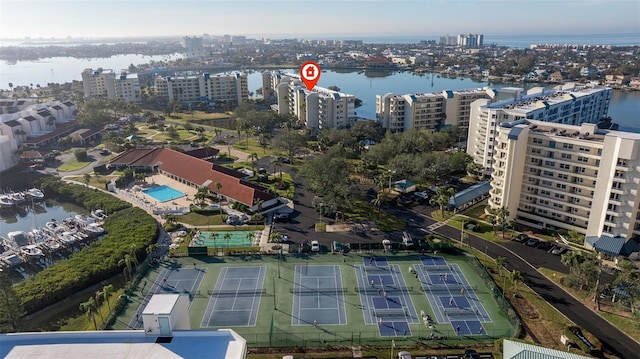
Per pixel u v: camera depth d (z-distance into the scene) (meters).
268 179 184.62
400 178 182.88
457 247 125.25
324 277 111.50
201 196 153.88
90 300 90.94
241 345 62.84
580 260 103.50
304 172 173.00
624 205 116.56
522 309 96.94
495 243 127.50
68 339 64.88
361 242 128.75
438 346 85.50
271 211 152.50
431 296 102.69
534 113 171.88
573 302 99.25
